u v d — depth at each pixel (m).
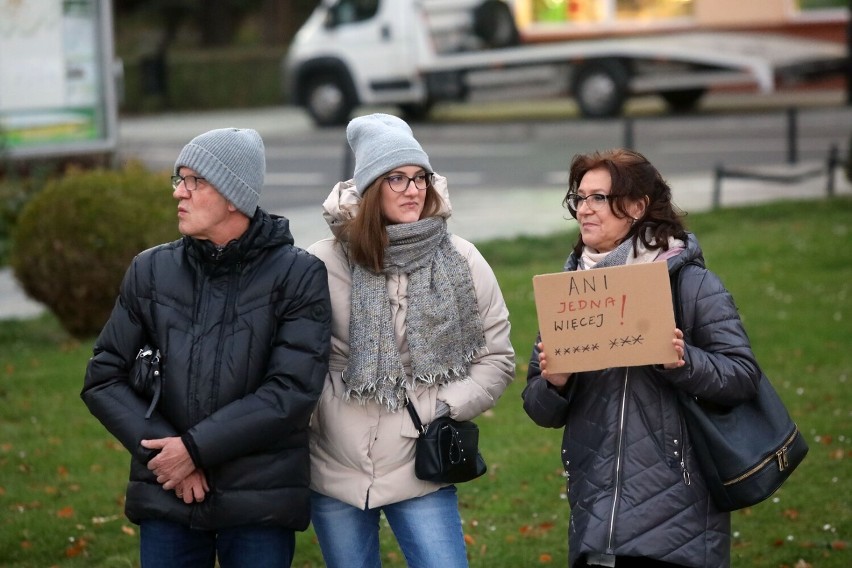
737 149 57.06
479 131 70.12
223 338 10.88
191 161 10.88
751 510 17.14
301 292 11.01
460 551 11.53
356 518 11.61
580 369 10.42
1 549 16.34
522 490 18.20
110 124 40.78
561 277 10.36
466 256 11.62
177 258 11.18
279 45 123.38
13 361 26.09
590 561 10.66
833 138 59.47
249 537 11.09
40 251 27.09
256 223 11.07
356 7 74.44
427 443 11.24
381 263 11.32
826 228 36.66
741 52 67.00
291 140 72.69
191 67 104.81
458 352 11.39
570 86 70.69
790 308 27.97
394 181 11.33
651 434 10.66
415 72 73.00
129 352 11.14
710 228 37.84
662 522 10.48
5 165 40.12
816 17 67.25
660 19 68.38
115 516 17.53
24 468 19.42
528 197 47.25
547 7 70.38
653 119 69.25
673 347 10.28
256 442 10.68
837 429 20.03
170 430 10.80
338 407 11.42
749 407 10.70
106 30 40.19
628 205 10.84
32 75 39.22
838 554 15.52
